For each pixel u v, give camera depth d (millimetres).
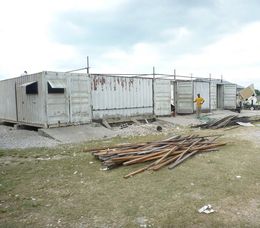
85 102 16375
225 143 11492
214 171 7727
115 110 18203
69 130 14773
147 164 8484
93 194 6172
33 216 5133
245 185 6551
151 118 20625
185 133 15602
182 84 25078
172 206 5422
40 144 12273
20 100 17188
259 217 4934
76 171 7980
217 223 4715
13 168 8406
